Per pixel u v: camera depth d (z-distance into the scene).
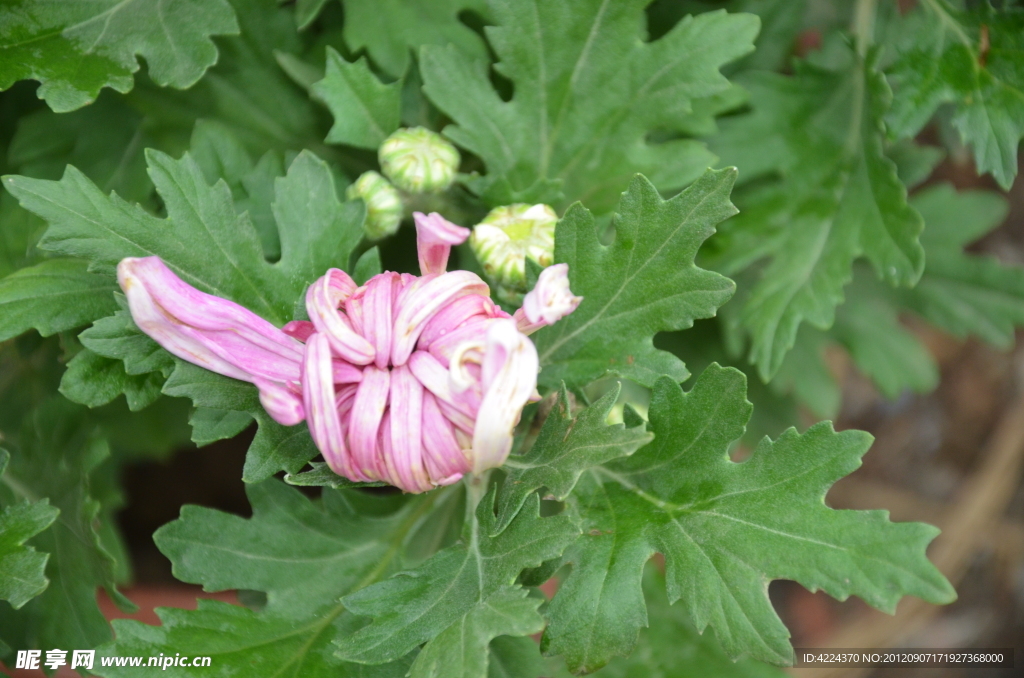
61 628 0.41
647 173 0.41
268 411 0.35
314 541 0.40
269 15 0.42
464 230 0.36
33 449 0.41
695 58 0.40
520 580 0.38
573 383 0.38
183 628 0.38
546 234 0.40
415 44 0.41
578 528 0.36
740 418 0.37
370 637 0.37
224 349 0.36
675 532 0.38
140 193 0.42
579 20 0.40
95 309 0.38
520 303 0.40
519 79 0.41
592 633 0.37
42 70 0.40
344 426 0.35
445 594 0.37
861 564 0.36
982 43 0.42
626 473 0.38
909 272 0.42
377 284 0.35
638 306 0.38
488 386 0.34
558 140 0.41
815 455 0.37
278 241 0.41
